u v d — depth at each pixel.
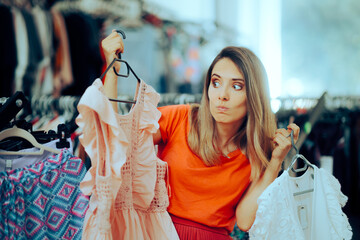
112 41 1.41
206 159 1.50
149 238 1.43
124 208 1.37
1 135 1.27
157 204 1.45
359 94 4.62
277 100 2.51
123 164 1.24
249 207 1.53
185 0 3.76
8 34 2.55
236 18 4.09
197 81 3.39
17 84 2.54
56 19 2.73
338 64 4.61
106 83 1.41
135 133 1.39
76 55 2.79
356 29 4.62
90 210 1.28
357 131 3.33
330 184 1.38
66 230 1.32
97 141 1.22
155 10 3.27
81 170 1.37
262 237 1.27
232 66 1.47
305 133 2.07
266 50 4.29
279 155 1.50
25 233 1.26
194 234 1.52
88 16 2.83
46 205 1.30
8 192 1.23
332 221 1.35
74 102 2.06
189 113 1.57
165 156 1.56
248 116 1.50
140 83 1.39
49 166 1.31
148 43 3.28
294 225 1.31
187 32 3.38
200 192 1.52
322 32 4.58
